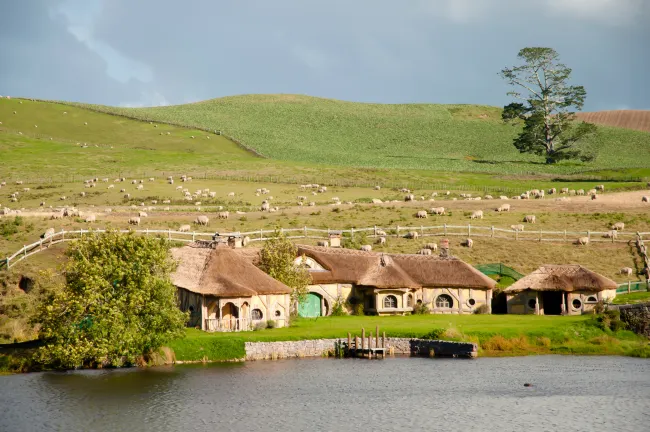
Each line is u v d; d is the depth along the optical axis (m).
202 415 48.75
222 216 107.56
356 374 57.41
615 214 108.75
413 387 54.38
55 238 87.50
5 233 92.62
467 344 62.56
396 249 94.69
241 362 60.66
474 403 50.91
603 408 49.78
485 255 93.62
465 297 78.62
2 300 71.25
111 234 61.19
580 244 96.00
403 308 77.25
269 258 73.00
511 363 60.62
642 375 57.00
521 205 117.25
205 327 65.38
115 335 56.41
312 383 55.28
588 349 64.38
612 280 83.19
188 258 70.69
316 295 76.69
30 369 57.91
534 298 77.81
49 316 56.56
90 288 56.81
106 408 49.53
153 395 52.31
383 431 45.81
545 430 46.22
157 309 58.16
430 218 108.62
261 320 67.50
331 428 46.50
